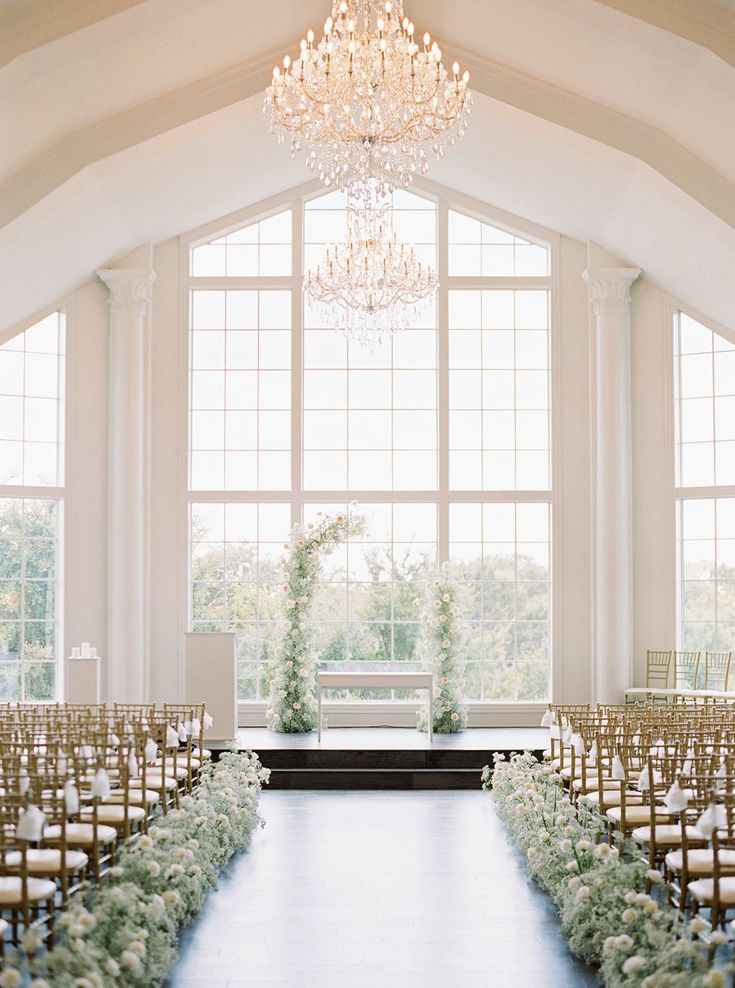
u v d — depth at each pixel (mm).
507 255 14367
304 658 13234
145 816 7379
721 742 7633
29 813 5133
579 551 13906
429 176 14086
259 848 8477
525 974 5672
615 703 13273
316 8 10383
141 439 13508
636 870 6031
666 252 12430
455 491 14141
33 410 13430
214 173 12547
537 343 14359
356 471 14305
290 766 11578
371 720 13688
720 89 9172
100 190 11336
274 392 14328
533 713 13789
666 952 4871
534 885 7398
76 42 9031
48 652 13383
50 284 12812
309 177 14055
